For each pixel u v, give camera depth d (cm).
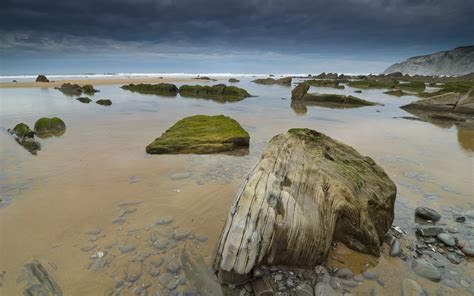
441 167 1052
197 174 944
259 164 622
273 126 1884
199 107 2822
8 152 1163
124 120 1962
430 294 444
